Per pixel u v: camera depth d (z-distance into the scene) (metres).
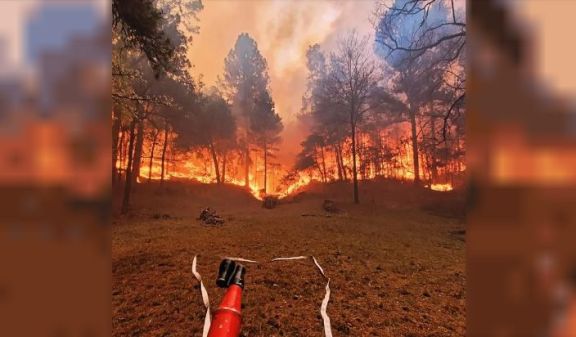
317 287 5.03
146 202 20.31
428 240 10.03
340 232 10.73
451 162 24.34
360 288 5.06
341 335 3.60
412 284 5.38
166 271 5.60
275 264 6.22
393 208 20.86
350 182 29.80
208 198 26.25
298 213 18.33
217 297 4.47
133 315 3.90
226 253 6.98
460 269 6.30
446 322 3.93
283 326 3.78
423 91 22.81
